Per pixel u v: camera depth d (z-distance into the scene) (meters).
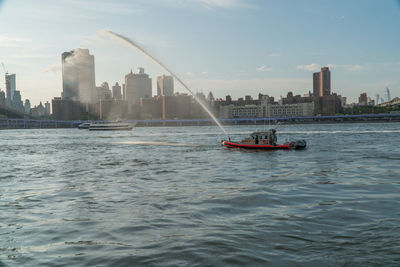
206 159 44.03
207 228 13.85
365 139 81.19
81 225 14.74
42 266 10.59
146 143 84.81
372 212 15.55
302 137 96.44
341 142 72.06
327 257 10.63
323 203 17.66
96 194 21.81
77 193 22.38
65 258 11.14
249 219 14.99
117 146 76.12
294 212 15.97
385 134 105.81
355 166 33.94
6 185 26.67
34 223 15.27
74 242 12.60
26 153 61.38
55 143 94.19
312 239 12.22
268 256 10.84
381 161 37.84
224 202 18.47
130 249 11.75
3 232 14.01
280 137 100.94
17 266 10.65
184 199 19.53
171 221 15.02
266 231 13.24
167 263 10.53
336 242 11.84
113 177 29.67
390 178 25.73
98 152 60.50
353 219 14.49
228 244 11.95
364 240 11.94
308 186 22.86
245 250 11.38
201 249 11.55
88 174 32.09
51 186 25.69
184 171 32.72
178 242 12.27
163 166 37.38
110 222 15.09
